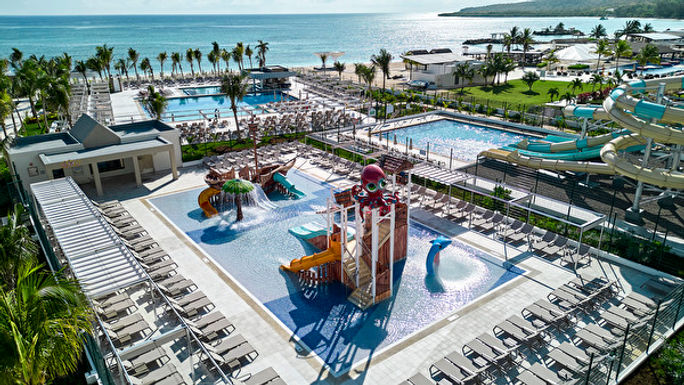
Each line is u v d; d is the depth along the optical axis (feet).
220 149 144.87
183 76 320.50
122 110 219.82
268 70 276.21
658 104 92.53
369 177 73.92
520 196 105.81
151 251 82.07
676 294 65.16
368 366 56.85
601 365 53.31
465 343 60.75
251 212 104.01
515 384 53.67
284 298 71.41
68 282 44.06
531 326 61.16
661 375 54.95
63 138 129.70
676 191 102.63
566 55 309.83
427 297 71.26
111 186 121.19
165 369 53.83
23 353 37.17
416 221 98.48
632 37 438.40
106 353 57.77
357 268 72.08
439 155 144.66
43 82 161.27
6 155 112.88
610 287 71.10
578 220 94.79
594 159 126.72
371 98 224.33
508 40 369.91
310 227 92.84
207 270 79.71
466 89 260.62
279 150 145.89
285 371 56.03
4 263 62.23
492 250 85.97
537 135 166.30
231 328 64.49
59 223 81.51
